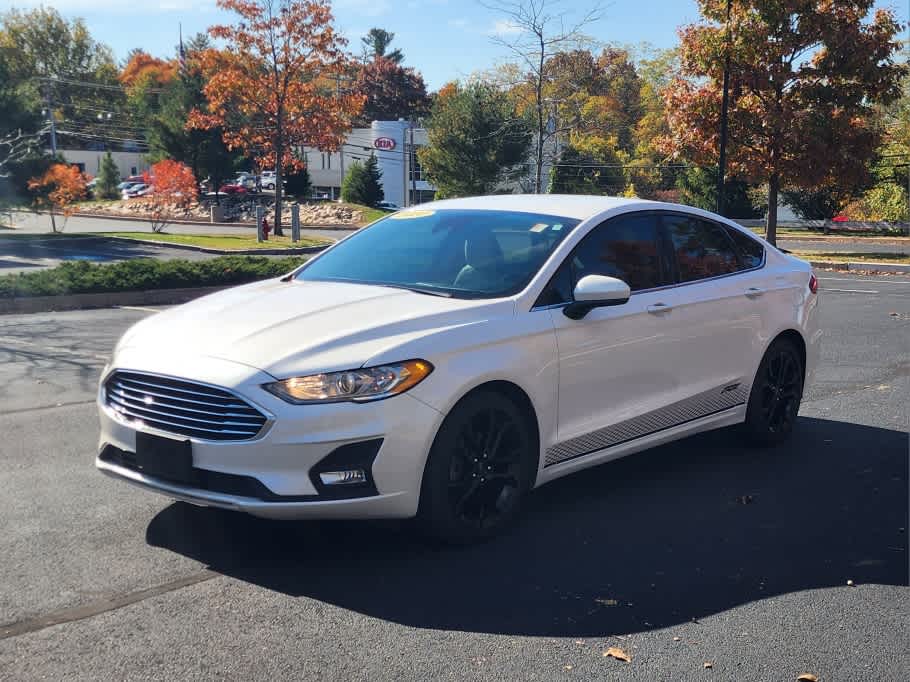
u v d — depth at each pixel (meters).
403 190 72.94
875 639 3.39
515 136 50.41
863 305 14.77
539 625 3.45
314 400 3.71
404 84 103.69
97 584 3.72
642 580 3.90
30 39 100.12
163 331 4.25
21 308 13.37
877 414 7.11
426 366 3.92
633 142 68.81
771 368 5.96
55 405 7.02
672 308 5.11
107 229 46.09
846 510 4.88
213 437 3.79
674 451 6.00
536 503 4.89
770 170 26.28
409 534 4.36
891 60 25.62
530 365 4.32
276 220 41.28
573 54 33.78
